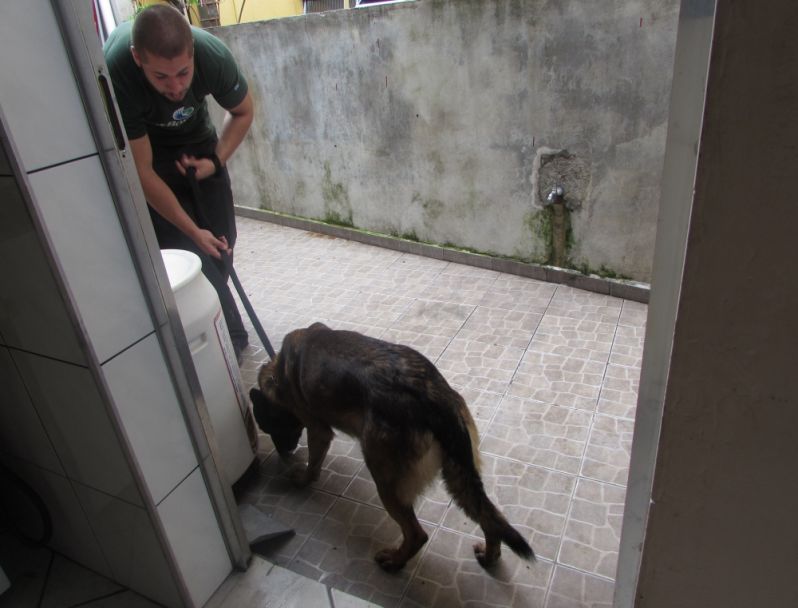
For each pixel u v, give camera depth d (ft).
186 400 5.62
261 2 23.98
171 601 6.24
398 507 6.50
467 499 6.23
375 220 16.89
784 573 2.98
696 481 2.97
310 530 7.56
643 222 12.09
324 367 7.04
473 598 6.46
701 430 2.83
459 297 13.50
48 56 4.13
